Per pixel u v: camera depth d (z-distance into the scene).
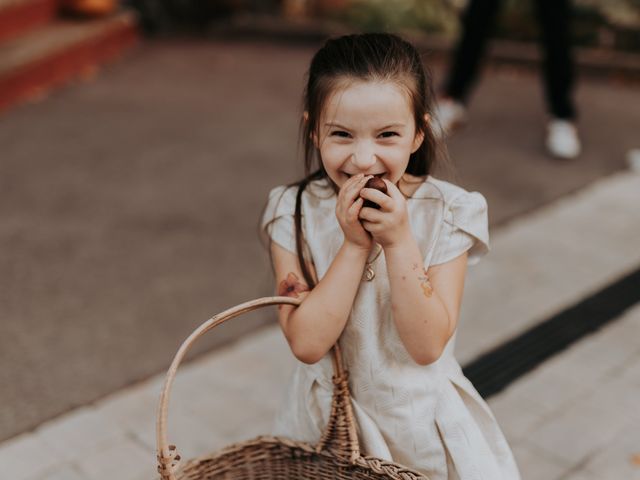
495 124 5.68
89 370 2.84
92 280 3.53
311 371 1.56
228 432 2.52
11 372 2.82
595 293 3.35
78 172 4.82
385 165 1.39
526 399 2.64
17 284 3.48
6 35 6.88
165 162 5.02
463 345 2.97
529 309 3.23
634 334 3.03
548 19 4.81
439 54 7.43
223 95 6.55
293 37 8.34
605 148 5.18
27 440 2.46
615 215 4.15
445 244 1.49
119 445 2.45
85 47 7.21
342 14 8.23
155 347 3.00
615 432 2.46
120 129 5.66
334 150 1.40
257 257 3.75
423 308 1.37
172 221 4.15
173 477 1.34
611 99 6.27
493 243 3.84
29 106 6.17
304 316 1.42
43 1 7.45
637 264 3.61
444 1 7.91
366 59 1.37
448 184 1.56
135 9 8.52
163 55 7.90
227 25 8.66
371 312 1.47
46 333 3.09
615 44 6.98
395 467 1.39
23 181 4.66
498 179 4.66
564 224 4.06
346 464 1.48
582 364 2.84
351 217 1.36
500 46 7.25
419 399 1.49
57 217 4.18
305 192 1.56
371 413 1.51
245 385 2.77
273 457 1.57
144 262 3.70
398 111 1.36
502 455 1.58
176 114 6.03
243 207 4.34
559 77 4.93
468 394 1.55
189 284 3.49
